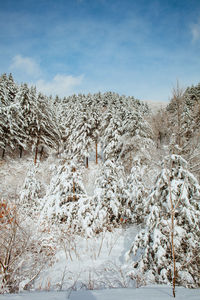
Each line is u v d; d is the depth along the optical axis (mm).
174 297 2863
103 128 25547
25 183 10953
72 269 5305
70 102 41531
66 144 29578
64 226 7836
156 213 4684
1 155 23062
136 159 12562
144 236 4770
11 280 4191
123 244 7297
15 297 2814
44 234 6844
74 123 29281
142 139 15492
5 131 21781
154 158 12594
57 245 6730
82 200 8469
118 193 9500
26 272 4762
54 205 8594
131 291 3295
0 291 3570
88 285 4211
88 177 16078
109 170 9414
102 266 5441
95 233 7793
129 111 19891
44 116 23266
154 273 4297
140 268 4480
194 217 4293
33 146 23422
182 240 4340
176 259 4184
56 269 5340
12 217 4609
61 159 9922
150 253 4523
